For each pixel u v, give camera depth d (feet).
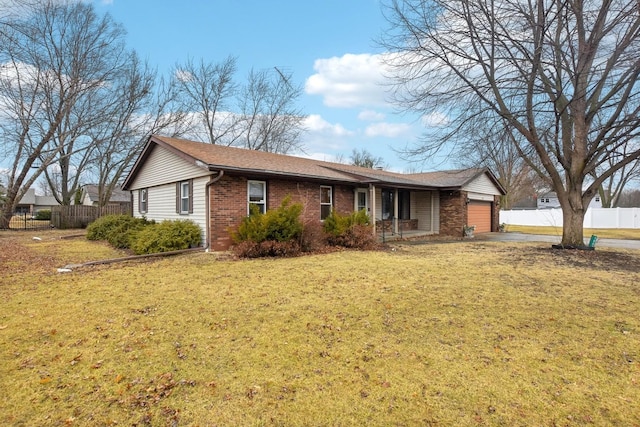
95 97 75.05
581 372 9.86
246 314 14.75
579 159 35.22
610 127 31.63
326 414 8.01
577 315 14.65
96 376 9.61
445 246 40.96
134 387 9.09
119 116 77.71
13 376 9.56
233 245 35.19
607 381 9.37
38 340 11.96
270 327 13.26
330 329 13.06
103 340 12.00
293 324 13.57
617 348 11.43
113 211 76.38
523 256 31.91
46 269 25.17
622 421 7.70
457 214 56.49
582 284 20.30
